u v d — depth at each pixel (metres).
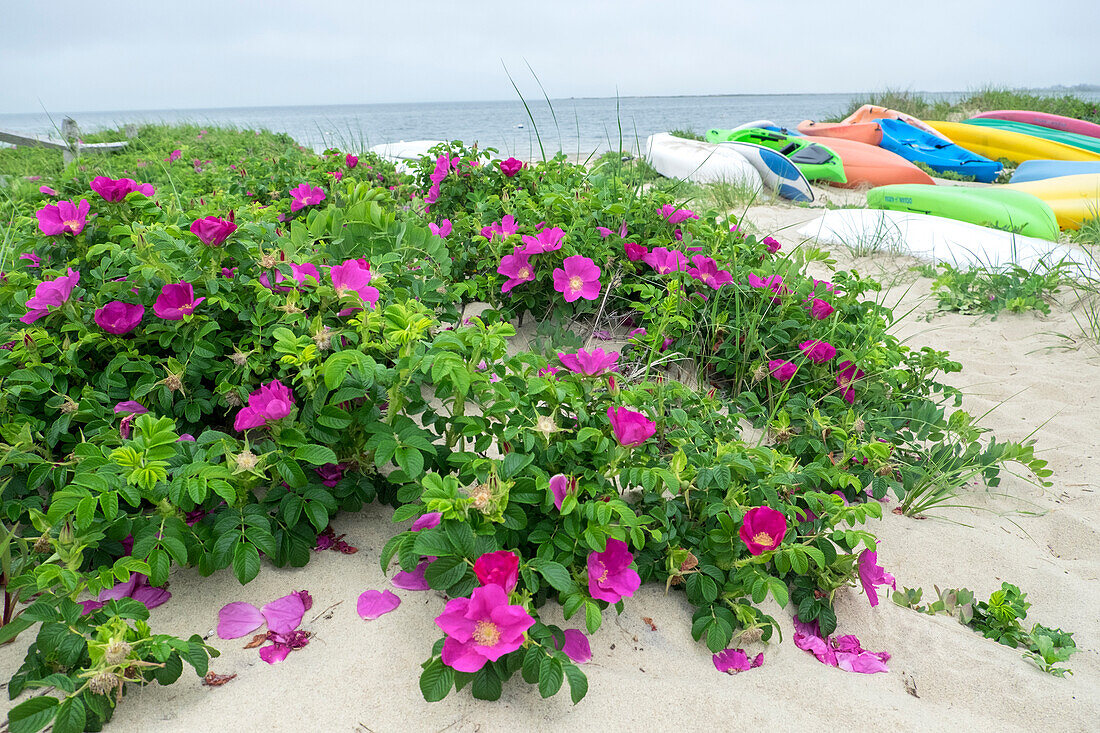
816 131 12.66
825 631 2.01
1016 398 3.78
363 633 1.75
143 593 1.81
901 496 2.60
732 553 1.95
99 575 1.62
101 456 1.73
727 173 8.61
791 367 3.04
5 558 1.67
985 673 1.91
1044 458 3.19
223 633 1.72
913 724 1.69
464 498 1.71
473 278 3.44
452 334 1.99
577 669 1.55
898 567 2.41
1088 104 17.12
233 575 1.92
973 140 12.16
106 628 1.42
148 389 2.09
